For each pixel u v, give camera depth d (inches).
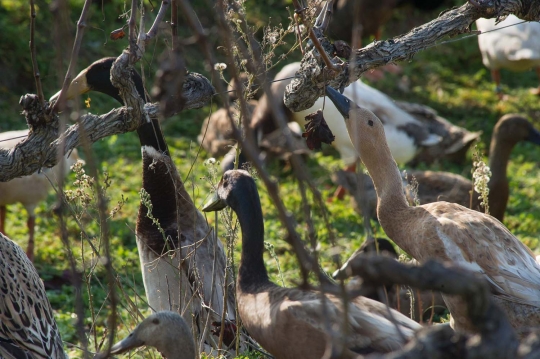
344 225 617.6
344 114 350.9
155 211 403.9
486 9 356.8
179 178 409.7
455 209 339.0
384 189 353.1
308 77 336.5
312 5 337.7
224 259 402.9
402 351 184.9
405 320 267.9
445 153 763.4
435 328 189.0
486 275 318.3
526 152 811.4
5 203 557.0
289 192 669.3
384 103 736.3
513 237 332.5
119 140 764.0
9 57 794.8
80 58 792.9
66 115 232.1
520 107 892.0
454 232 323.6
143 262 402.0
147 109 321.7
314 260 192.1
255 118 700.7
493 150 616.1
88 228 580.7
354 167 733.9
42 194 553.6
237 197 306.8
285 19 938.7
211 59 206.5
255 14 943.7
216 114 741.9
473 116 876.6
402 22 1017.5
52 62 805.9
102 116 315.0
